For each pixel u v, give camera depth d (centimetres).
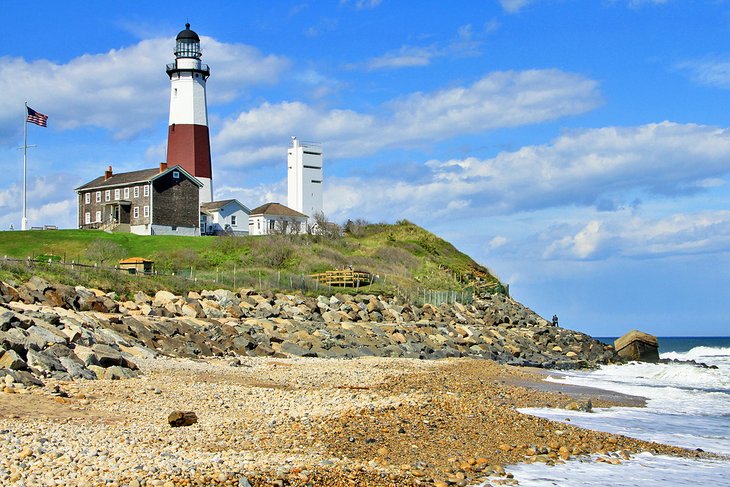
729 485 1591
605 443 1952
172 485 1282
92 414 1902
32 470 1305
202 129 9675
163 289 5091
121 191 8781
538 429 2042
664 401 3075
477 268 9325
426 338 5216
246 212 9781
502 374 3947
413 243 9350
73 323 3153
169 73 9631
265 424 1908
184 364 3089
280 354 3944
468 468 1596
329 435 1806
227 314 4662
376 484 1412
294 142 11262
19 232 7788
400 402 2297
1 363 2242
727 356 6800
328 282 6831
